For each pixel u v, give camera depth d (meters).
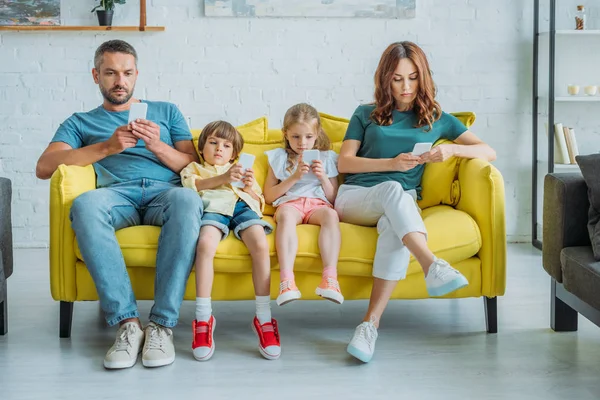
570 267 2.19
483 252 2.35
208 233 2.23
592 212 2.25
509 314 2.63
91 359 2.18
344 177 2.67
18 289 3.01
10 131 3.87
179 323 2.56
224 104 3.91
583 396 1.90
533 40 3.92
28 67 3.84
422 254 2.14
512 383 1.99
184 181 2.45
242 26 3.87
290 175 2.56
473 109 3.97
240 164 2.35
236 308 2.75
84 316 2.62
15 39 3.82
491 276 2.34
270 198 2.52
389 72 2.54
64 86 3.87
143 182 2.44
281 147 2.69
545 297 2.85
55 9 3.79
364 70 3.92
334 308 2.74
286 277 2.19
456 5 3.91
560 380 2.00
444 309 2.71
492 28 3.93
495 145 4.00
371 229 2.33
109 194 2.28
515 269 3.35
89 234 2.16
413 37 3.92
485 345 2.29
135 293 2.30
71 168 2.32
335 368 2.11
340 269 2.26
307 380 2.01
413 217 2.21
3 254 2.44
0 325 2.39
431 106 2.57
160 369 2.10
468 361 2.15
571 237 2.29
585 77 3.95
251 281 2.31
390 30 3.91
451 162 2.57
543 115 3.93
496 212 2.32
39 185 3.92
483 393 1.92
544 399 1.88
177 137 2.64
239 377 2.04
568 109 3.96
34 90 3.86
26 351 2.24
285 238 2.25
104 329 2.46
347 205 2.43
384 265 2.22
